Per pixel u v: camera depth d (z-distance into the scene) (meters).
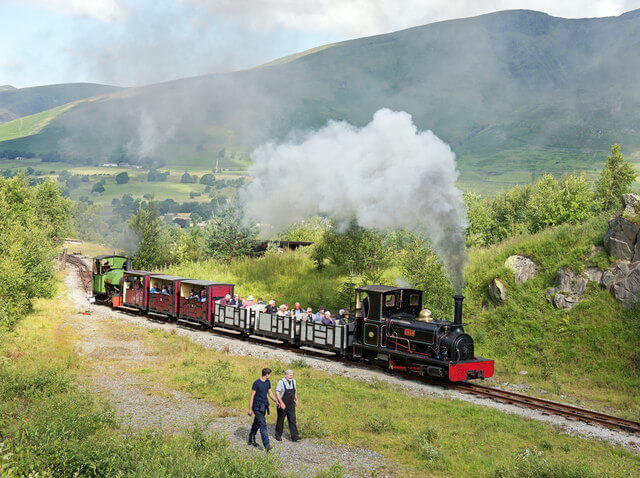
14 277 22.02
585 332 18.75
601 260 20.39
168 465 7.37
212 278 35.22
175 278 25.86
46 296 31.88
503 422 11.62
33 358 16.00
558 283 21.16
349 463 8.97
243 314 21.94
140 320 26.47
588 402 14.66
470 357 15.57
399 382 15.55
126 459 7.36
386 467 8.84
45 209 43.06
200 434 9.11
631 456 9.91
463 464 8.94
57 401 10.48
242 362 17.48
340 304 24.83
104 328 23.69
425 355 15.69
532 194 43.00
